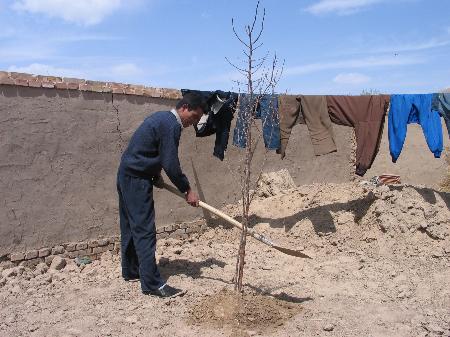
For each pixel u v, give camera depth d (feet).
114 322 13.85
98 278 17.49
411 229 21.91
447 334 13.42
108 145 20.44
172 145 15.58
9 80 17.25
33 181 18.17
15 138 17.62
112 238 20.68
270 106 21.53
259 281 17.57
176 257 20.04
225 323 13.76
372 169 39.78
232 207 26.14
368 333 13.52
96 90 19.79
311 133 22.02
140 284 16.75
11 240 17.63
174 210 23.39
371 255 20.90
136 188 15.78
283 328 13.69
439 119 21.95
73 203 19.40
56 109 18.71
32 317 14.11
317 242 22.13
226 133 22.35
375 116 21.63
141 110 21.59
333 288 17.12
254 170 28.19
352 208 23.75
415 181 39.91
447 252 20.63
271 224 24.09
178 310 14.73
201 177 24.66
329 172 34.83
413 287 17.26
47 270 18.11
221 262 19.66
